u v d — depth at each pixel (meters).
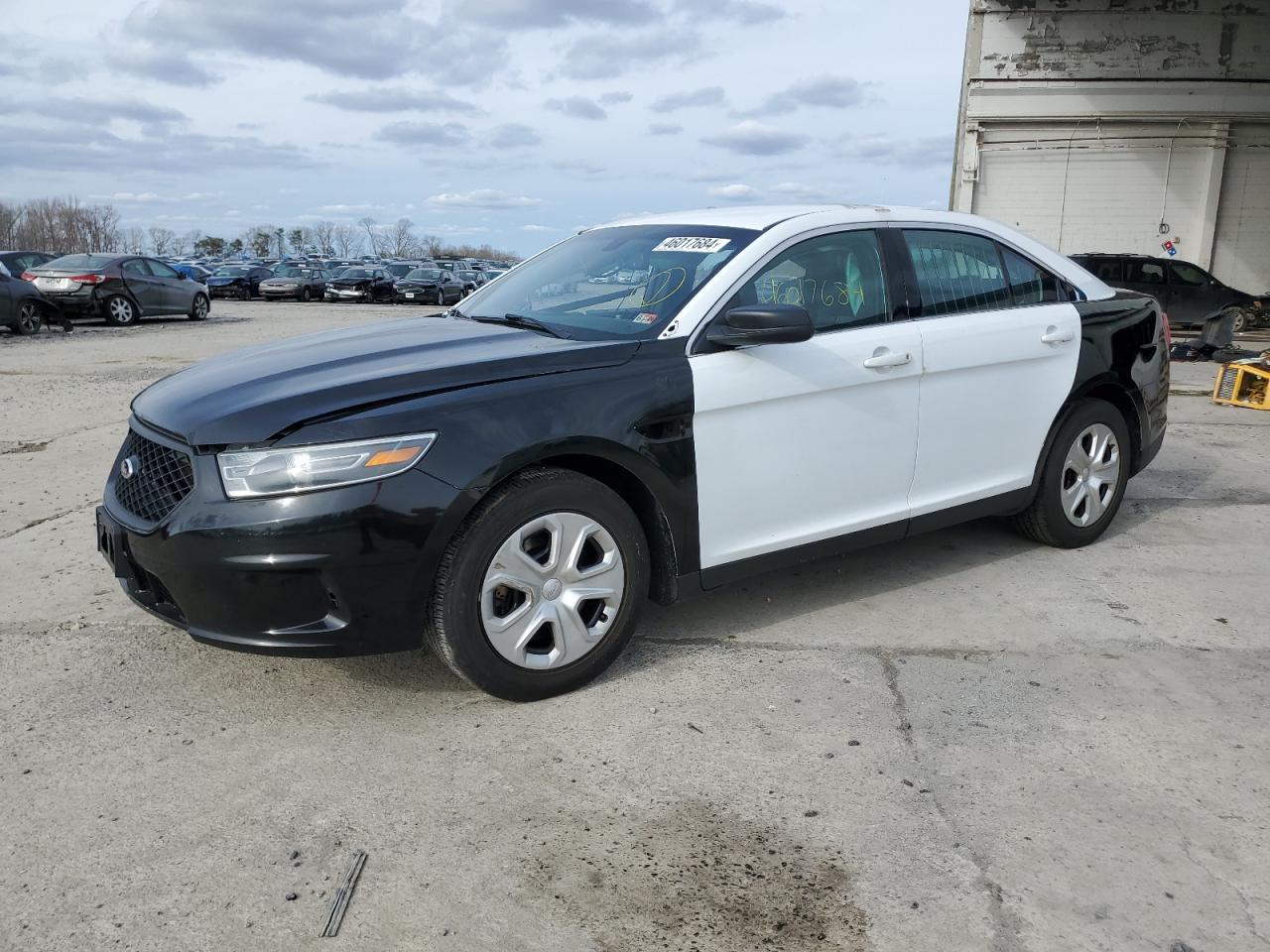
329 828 2.61
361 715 3.23
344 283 33.38
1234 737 3.07
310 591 2.93
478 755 2.97
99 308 19.66
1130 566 4.64
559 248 4.57
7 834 2.59
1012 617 4.03
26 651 3.75
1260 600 4.22
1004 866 2.45
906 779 2.84
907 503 4.13
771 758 2.95
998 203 20.17
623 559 3.37
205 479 2.95
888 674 3.51
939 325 4.11
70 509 5.75
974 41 19.45
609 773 2.88
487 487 3.02
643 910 2.30
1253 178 19.53
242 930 2.23
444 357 3.32
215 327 19.48
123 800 2.75
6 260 22.92
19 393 10.14
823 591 4.33
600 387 3.27
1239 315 17.72
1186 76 19.05
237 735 3.10
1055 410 4.56
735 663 3.59
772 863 2.47
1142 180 19.67
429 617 3.09
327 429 2.91
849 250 3.97
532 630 3.21
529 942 2.20
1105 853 2.50
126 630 3.94
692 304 3.55
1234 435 7.73
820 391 3.72
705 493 3.51
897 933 2.22
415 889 2.38
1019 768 2.90
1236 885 2.37
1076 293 4.74
